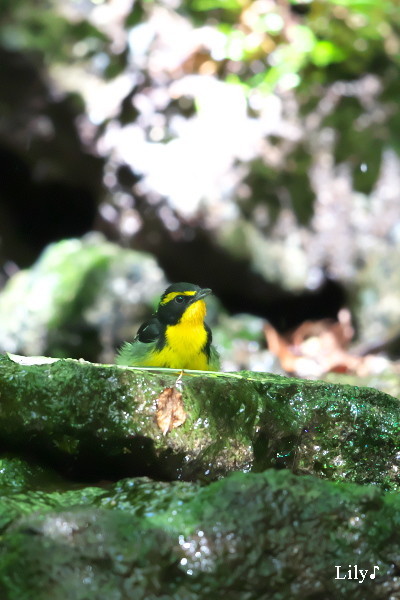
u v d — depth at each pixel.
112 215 14.33
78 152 14.26
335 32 12.05
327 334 14.07
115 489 4.27
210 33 12.97
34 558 3.68
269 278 14.20
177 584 3.78
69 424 4.68
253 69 12.62
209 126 13.69
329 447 5.20
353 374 12.77
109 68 13.94
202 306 7.46
